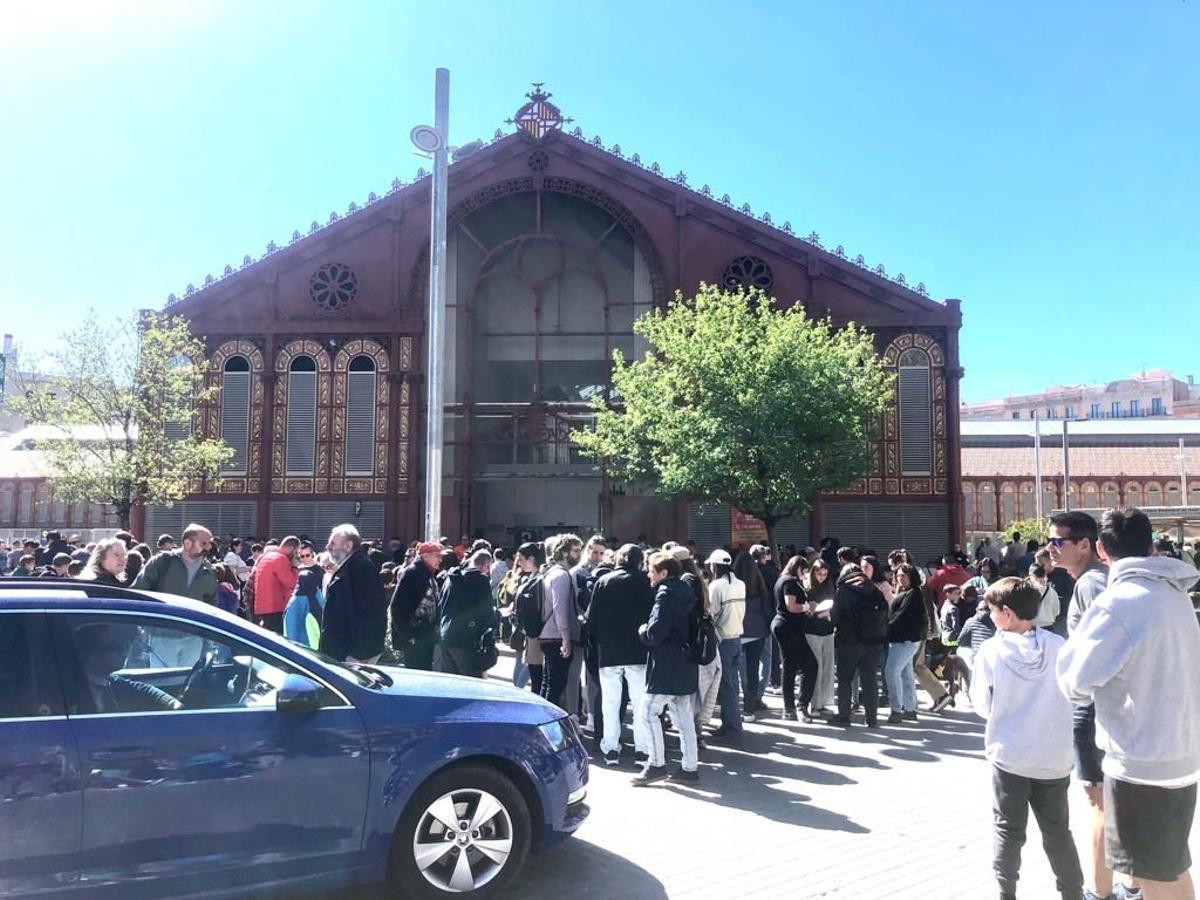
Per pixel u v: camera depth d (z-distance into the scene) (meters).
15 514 35.66
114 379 21.55
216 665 4.74
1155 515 18.80
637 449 21.23
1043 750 4.47
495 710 5.34
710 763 8.76
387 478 24.98
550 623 9.62
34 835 4.09
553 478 25.75
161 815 4.33
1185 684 3.74
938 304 24.97
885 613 10.45
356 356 25.48
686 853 6.03
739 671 11.06
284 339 25.52
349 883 4.75
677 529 25.22
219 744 4.50
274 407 25.34
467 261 26.47
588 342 26.42
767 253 25.56
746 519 25.23
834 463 19.75
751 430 19.20
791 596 10.85
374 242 25.83
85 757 4.23
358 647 8.14
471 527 25.53
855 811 7.03
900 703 10.86
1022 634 4.64
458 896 4.98
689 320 21.58
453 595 9.41
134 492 21.89
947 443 24.72
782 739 9.87
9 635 4.34
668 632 7.84
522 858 5.20
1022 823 4.56
